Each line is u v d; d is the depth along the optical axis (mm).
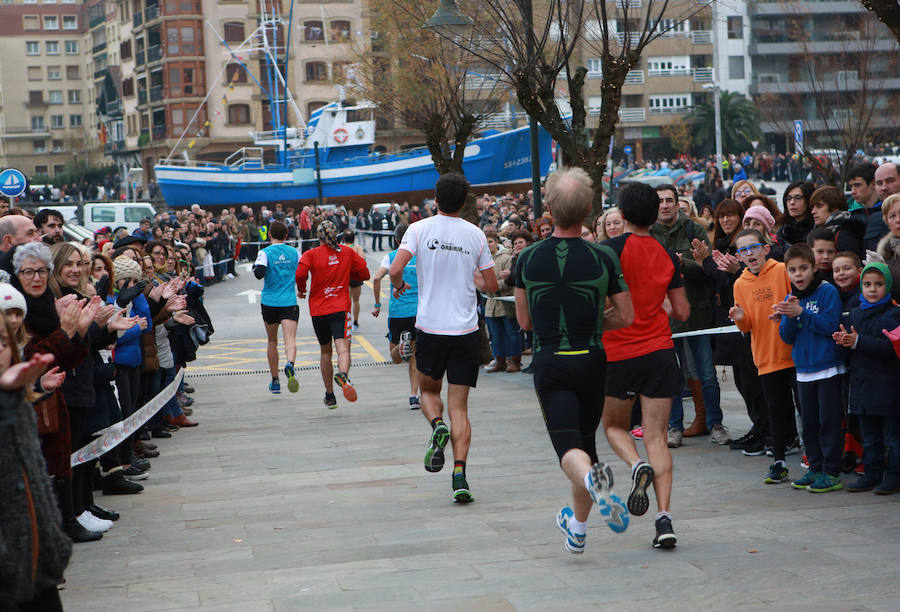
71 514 5730
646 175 45281
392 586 4637
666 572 4719
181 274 10555
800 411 6488
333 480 7348
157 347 9703
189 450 8977
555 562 4953
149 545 5633
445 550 5250
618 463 7469
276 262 12227
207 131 76312
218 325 22047
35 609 3234
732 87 81812
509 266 13305
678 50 81000
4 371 3217
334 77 31453
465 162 49969
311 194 54062
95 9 112312
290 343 12008
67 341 5031
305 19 75250
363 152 54375
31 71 119000
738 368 7906
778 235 8250
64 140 113938
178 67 77000
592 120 73125
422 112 24281
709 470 7180
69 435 5414
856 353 6227
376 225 42688
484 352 13602
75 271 6105
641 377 5195
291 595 4562
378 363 16031
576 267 4801
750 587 4449
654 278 5227
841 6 62500
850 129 30969
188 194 53875
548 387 4797
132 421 7465
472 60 19156
